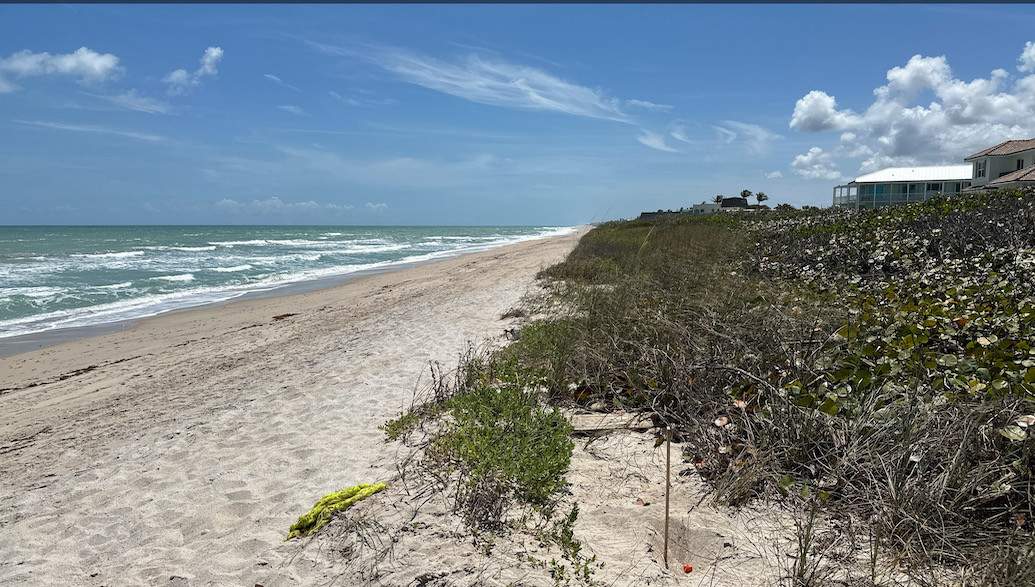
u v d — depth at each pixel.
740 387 4.13
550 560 2.98
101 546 3.77
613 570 2.88
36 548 3.82
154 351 11.21
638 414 4.69
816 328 4.86
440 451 4.25
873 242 9.88
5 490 4.84
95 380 9.20
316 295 18.41
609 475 3.82
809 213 19.94
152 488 4.55
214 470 4.75
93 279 23.17
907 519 2.81
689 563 2.97
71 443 5.96
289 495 4.14
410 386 6.59
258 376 7.96
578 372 5.37
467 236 90.88
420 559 3.07
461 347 8.30
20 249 40.03
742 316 5.41
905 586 2.58
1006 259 7.71
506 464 3.74
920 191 43.84
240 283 22.61
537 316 9.59
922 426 3.27
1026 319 4.80
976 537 2.78
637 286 8.24
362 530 3.41
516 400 4.86
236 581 3.16
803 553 2.69
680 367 4.48
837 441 3.41
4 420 7.33
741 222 19.09
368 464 4.48
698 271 9.48
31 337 13.05
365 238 76.00
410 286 18.75
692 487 3.57
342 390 6.68
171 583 3.24
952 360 3.97
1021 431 3.07
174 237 69.31
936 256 9.20
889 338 4.47
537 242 50.69
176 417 6.40
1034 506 2.88
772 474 3.40
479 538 3.20
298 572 3.18
